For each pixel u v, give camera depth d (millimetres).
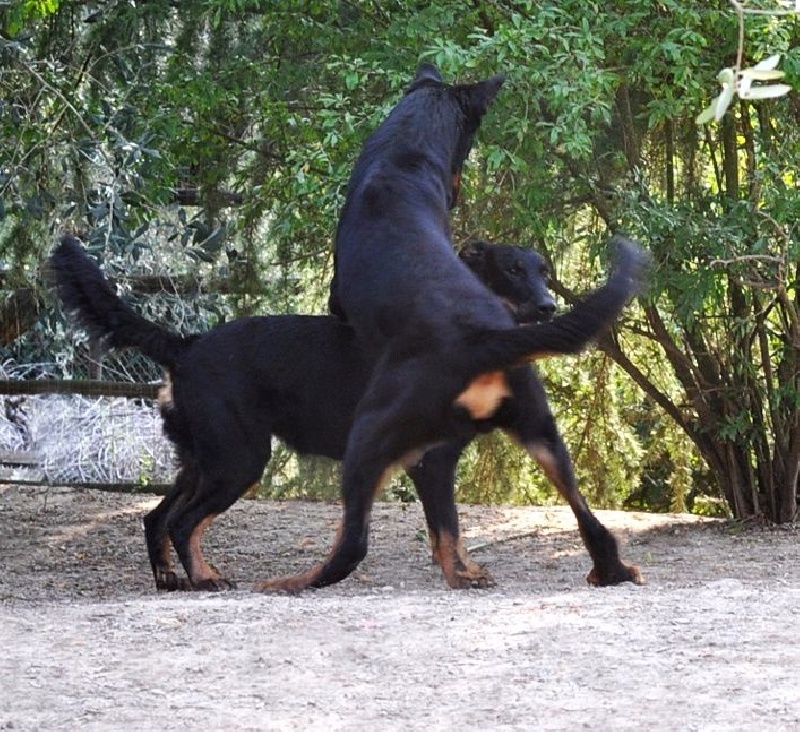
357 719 4016
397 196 7047
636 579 7051
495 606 5688
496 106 8562
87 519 10406
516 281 8078
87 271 7652
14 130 9250
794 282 9352
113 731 3936
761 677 4383
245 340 7590
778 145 9344
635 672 4457
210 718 4039
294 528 10133
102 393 11438
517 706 4109
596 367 11711
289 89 10141
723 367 9992
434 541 7379
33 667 4633
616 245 6484
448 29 8945
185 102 9750
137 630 5203
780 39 8234
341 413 7434
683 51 8391
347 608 5664
